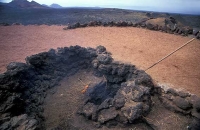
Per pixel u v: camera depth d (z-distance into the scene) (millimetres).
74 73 10031
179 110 6227
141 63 8852
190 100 6211
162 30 15242
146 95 6504
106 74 9289
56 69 9562
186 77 7695
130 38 13086
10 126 5070
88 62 10055
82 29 16312
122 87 7453
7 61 9008
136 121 6207
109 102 6867
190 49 10914
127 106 6246
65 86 9070
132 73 8195
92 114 6625
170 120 6082
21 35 14828
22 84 7281
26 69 7785
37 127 5273
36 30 16859
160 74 7879
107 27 16625
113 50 10680
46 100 7949
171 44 11758
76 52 9758
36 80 8461
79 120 6914
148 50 10703
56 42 12547
